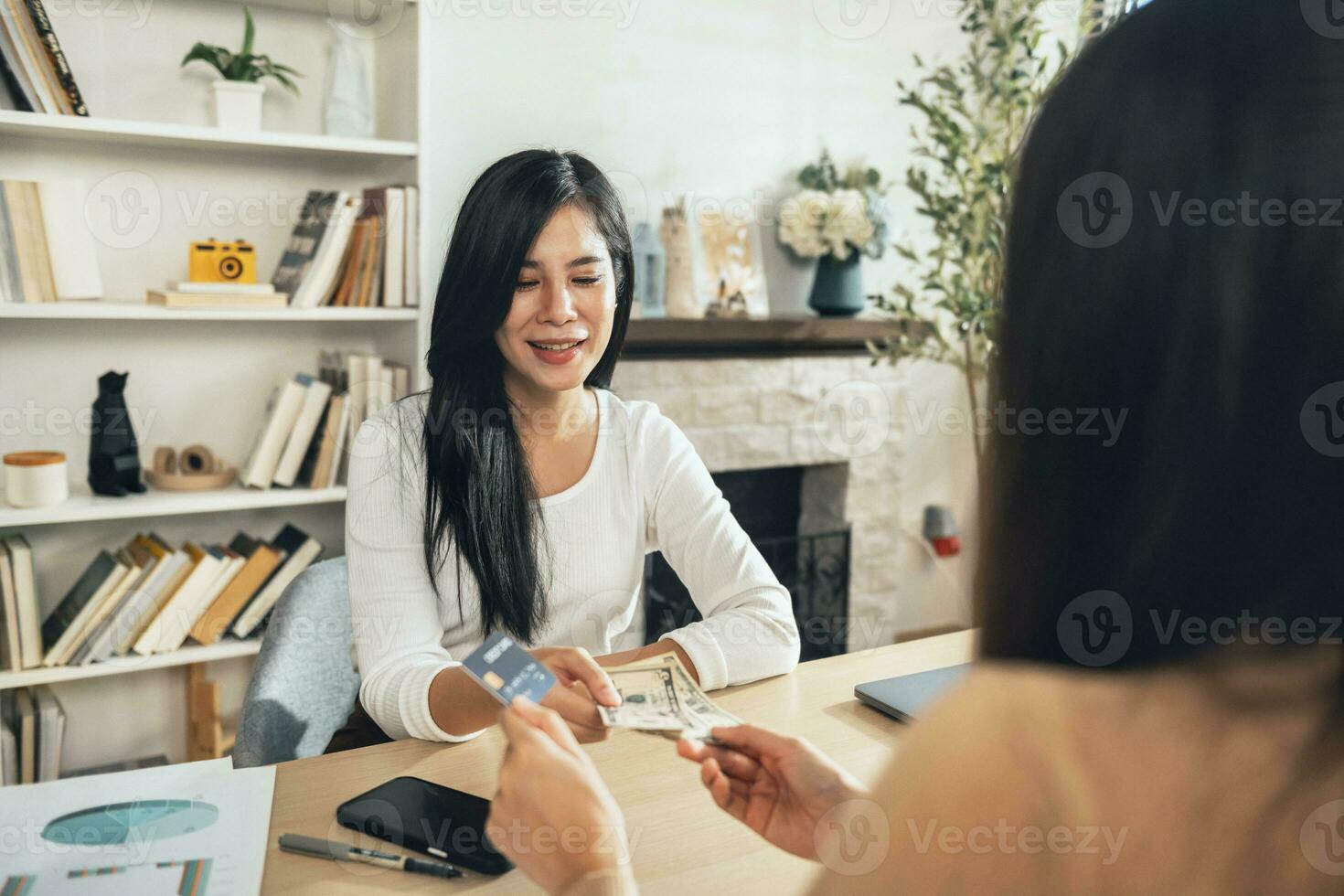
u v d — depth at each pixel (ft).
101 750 8.07
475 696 3.42
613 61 9.46
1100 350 1.25
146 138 7.32
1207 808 1.23
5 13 6.72
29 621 7.09
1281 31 1.16
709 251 9.97
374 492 4.33
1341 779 1.18
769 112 10.34
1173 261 1.20
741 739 2.62
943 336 11.57
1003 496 1.37
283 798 3.05
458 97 8.83
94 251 7.45
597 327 4.44
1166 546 1.21
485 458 4.33
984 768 1.33
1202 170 1.18
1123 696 1.27
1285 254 1.14
